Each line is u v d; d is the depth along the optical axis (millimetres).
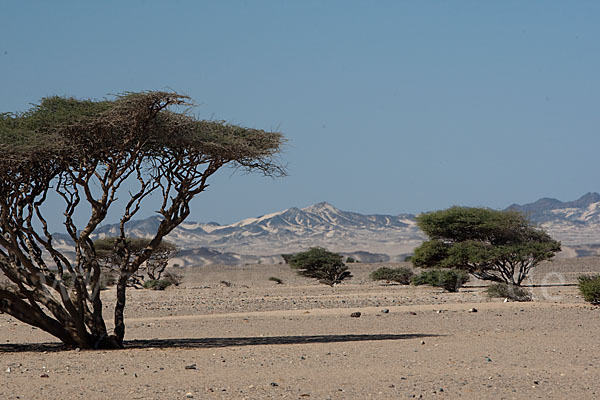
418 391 22500
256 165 36000
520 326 47281
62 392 22656
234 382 24234
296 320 55094
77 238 35750
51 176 35750
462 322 51031
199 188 36719
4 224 33719
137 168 35625
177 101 32750
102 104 32812
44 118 32531
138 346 37125
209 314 64375
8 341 42719
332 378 24938
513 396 21750
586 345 35000
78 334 35406
